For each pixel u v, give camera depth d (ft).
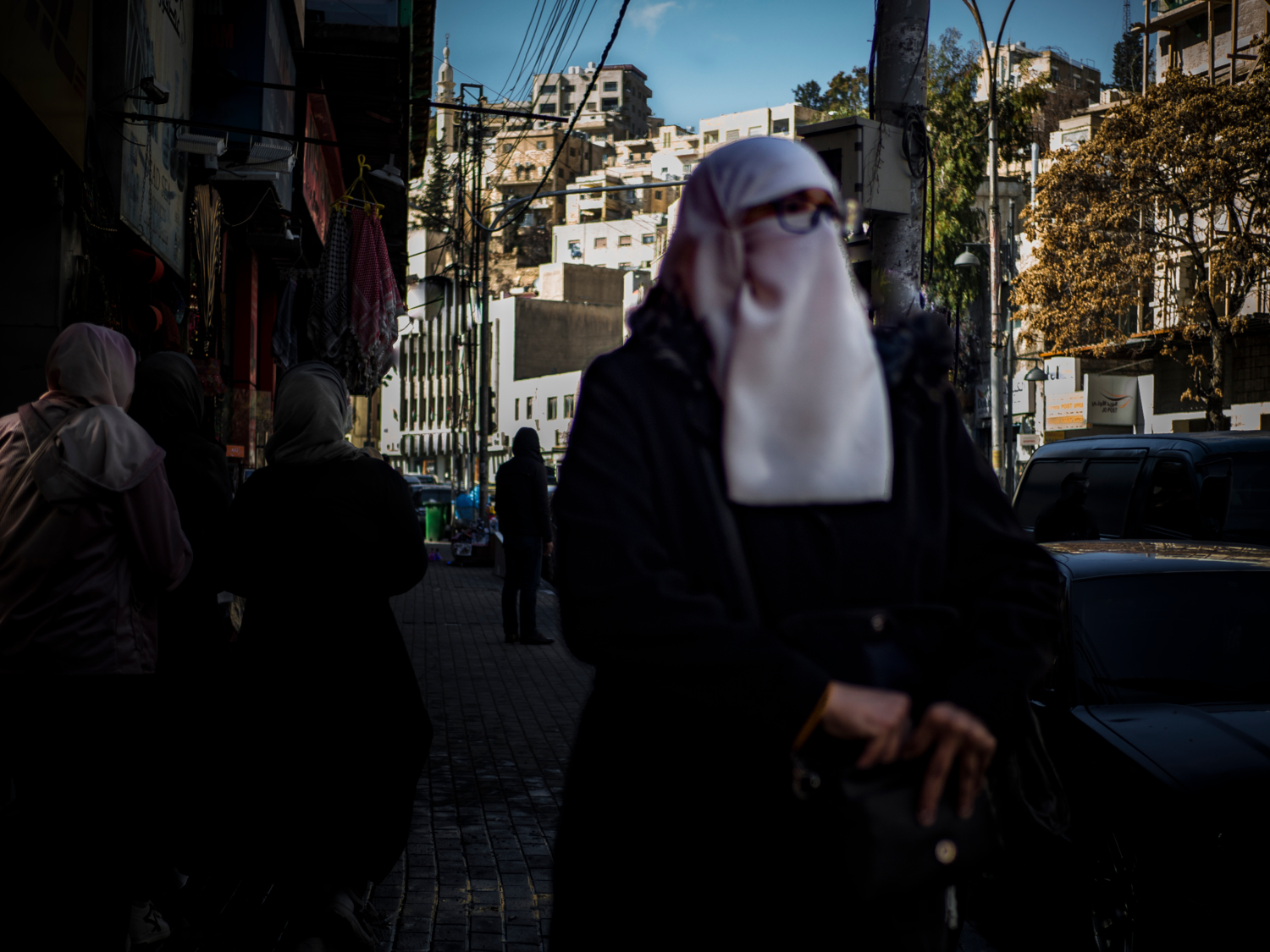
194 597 12.96
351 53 49.37
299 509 12.35
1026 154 138.10
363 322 42.70
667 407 4.94
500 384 298.97
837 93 151.33
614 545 4.72
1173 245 114.32
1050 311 111.24
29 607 11.28
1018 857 14.58
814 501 4.83
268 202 42.42
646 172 454.81
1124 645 15.08
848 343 4.88
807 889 4.66
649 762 5.08
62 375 11.80
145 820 11.85
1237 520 30.17
